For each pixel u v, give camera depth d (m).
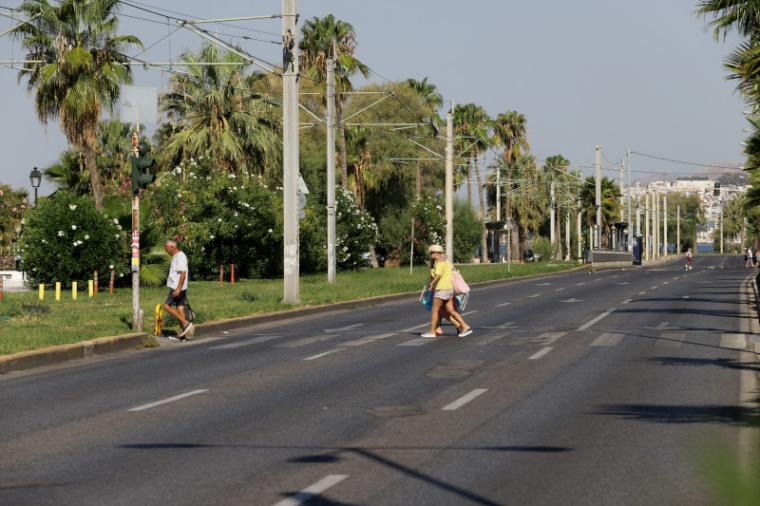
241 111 90.75
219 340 37.62
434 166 147.75
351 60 109.31
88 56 68.56
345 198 104.88
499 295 67.62
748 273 117.44
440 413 19.59
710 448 7.81
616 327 40.28
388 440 16.75
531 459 15.03
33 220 66.19
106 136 104.19
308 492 12.94
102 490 13.18
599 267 142.62
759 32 38.78
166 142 96.44
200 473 14.21
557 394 22.08
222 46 50.25
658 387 23.09
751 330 38.69
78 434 17.61
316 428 18.02
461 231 168.12
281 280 83.81
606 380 24.41
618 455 15.29
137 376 26.45
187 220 83.06
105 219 65.75
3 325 37.75
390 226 138.12
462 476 13.86
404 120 142.00
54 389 23.97
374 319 47.47
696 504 12.14
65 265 64.81
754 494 7.04
